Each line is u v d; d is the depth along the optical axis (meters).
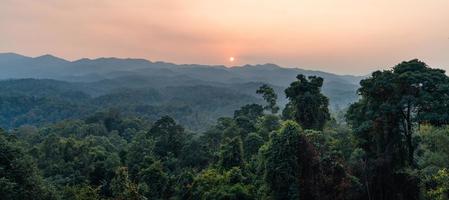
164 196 53.62
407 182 34.19
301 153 34.81
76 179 62.69
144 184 50.06
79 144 78.31
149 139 82.19
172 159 70.75
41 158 72.25
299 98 49.78
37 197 33.19
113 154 71.19
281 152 35.12
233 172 40.50
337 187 33.69
